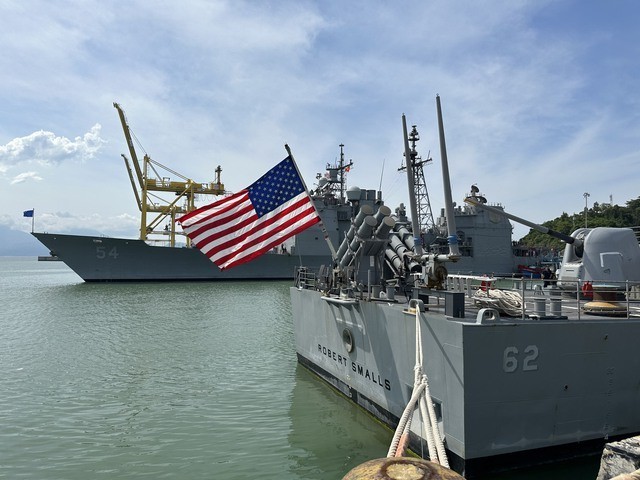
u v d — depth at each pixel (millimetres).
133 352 18219
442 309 8609
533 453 7430
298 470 8406
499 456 7230
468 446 7051
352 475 1935
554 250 65250
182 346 19297
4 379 14562
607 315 8523
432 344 7758
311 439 9727
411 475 1838
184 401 12352
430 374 7879
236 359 17031
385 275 12766
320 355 13719
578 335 7574
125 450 9320
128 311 29891
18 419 11086
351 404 11555
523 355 7254
